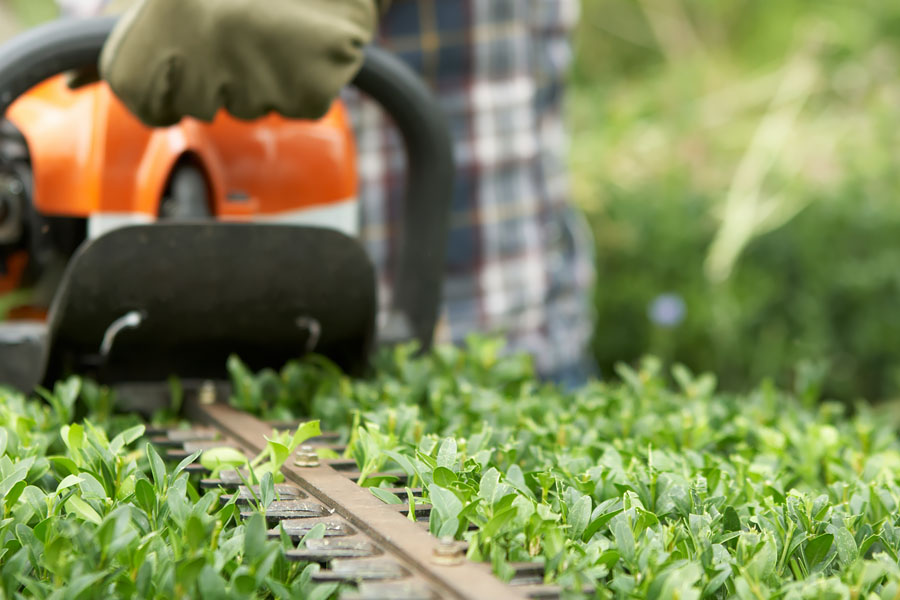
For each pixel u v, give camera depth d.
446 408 1.41
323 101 1.36
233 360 1.50
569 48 3.04
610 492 1.03
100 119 1.51
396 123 1.62
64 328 1.41
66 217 1.56
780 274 4.09
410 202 1.66
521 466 1.17
